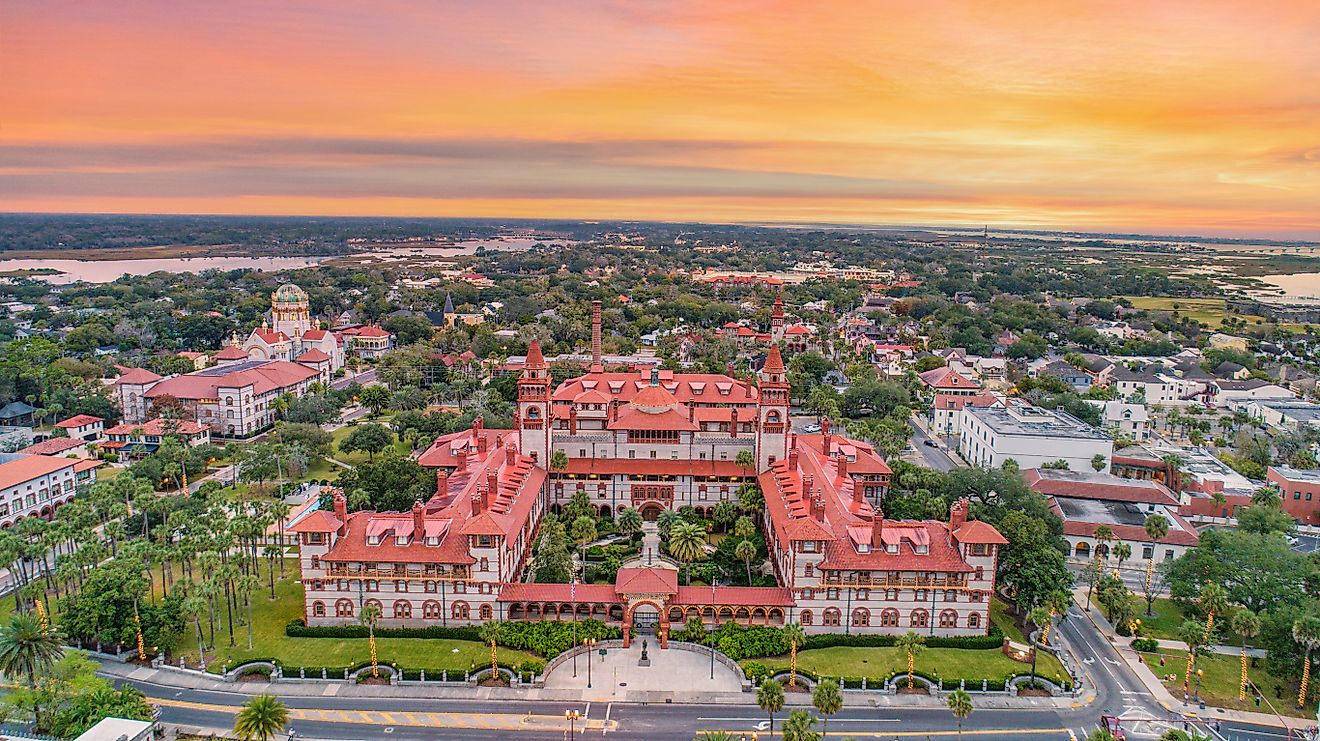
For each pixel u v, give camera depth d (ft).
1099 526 540.11
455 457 625.41
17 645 358.23
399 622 455.22
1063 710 394.73
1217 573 476.54
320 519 449.06
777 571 508.94
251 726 320.70
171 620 428.97
